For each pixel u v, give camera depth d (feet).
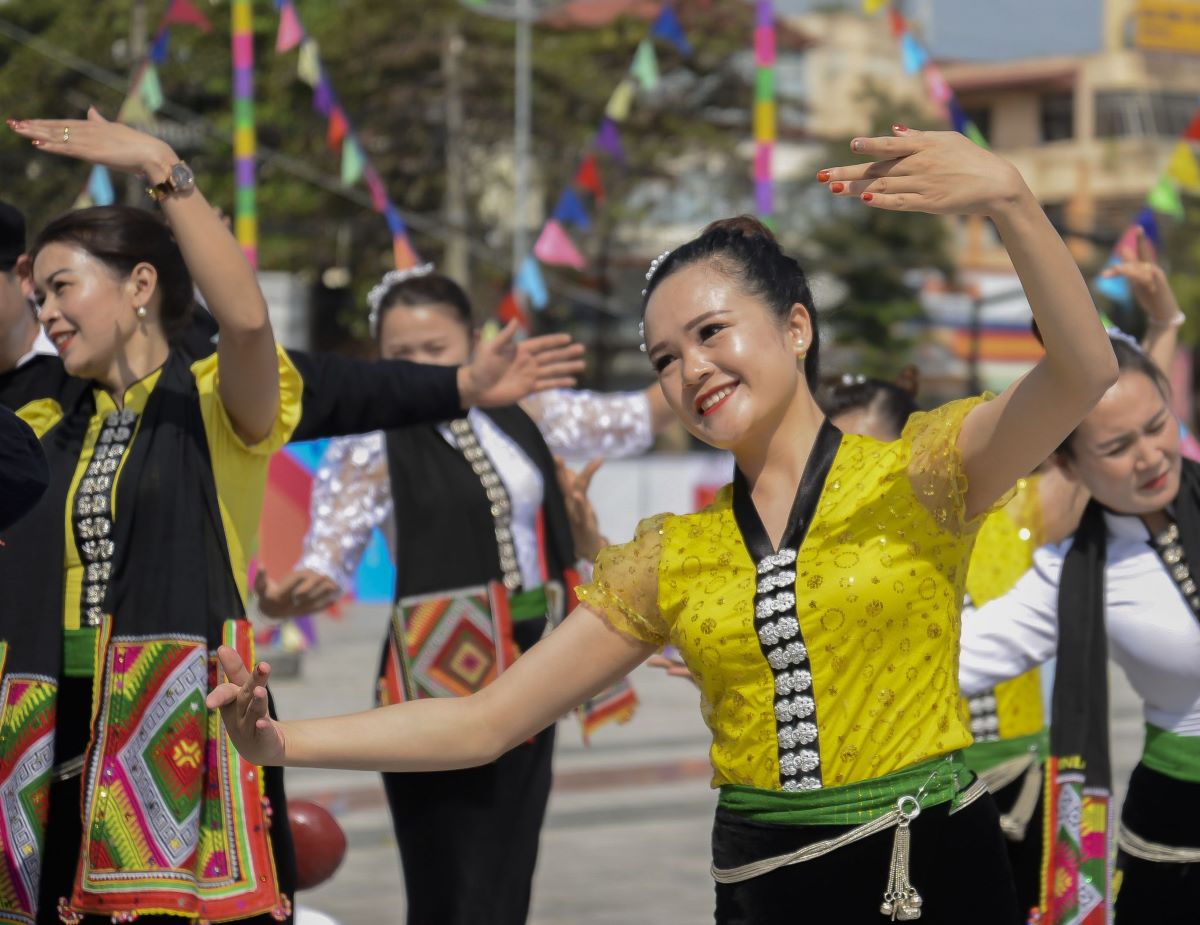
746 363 9.82
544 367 14.46
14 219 13.53
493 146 96.78
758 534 9.96
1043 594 14.10
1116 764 31.45
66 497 12.62
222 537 12.63
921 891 9.66
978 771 15.37
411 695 16.74
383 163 93.71
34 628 12.42
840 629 9.66
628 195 102.22
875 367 102.68
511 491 17.17
